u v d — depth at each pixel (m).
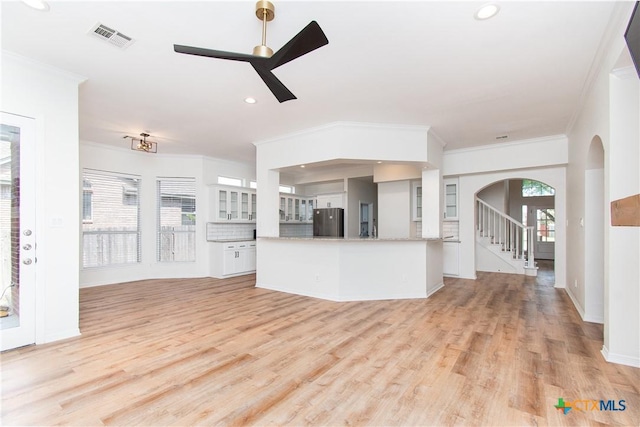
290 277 5.12
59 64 2.87
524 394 2.03
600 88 2.81
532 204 10.16
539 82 3.20
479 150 5.88
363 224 8.58
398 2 2.04
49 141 2.91
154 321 3.57
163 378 2.24
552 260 9.73
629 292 2.46
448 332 3.19
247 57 2.00
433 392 2.06
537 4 2.06
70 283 3.04
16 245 2.78
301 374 2.31
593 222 3.55
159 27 2.34
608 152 2.57
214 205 6.70
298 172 8.28
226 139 5.38
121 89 3.38
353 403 1.94
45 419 1.78
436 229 5.36
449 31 2.35
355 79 3.13
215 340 2.98
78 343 2.88
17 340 2.74
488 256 7.17
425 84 3.24
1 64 2.65
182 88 3.36
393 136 4.55
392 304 4.33
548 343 2.88
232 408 1.89
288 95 2.49
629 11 2.03
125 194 6.07
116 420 1.77
